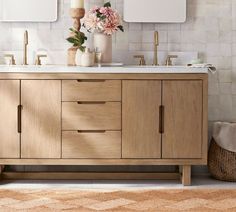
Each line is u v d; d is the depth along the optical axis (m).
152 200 4.01
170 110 4.43
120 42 4.88
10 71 4.40
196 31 4.89
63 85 4.41
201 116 4.43
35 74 4.40
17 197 4.08
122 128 4.43
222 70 4.91
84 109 4.43
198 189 4.37
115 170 4.89
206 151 4.45
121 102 4.43
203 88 4.42
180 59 4.89
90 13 4.67
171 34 4.89
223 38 4.89
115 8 4.87
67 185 4.49
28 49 4.88
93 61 4.48
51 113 4.43
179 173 4.71
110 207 3.81
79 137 4.43
